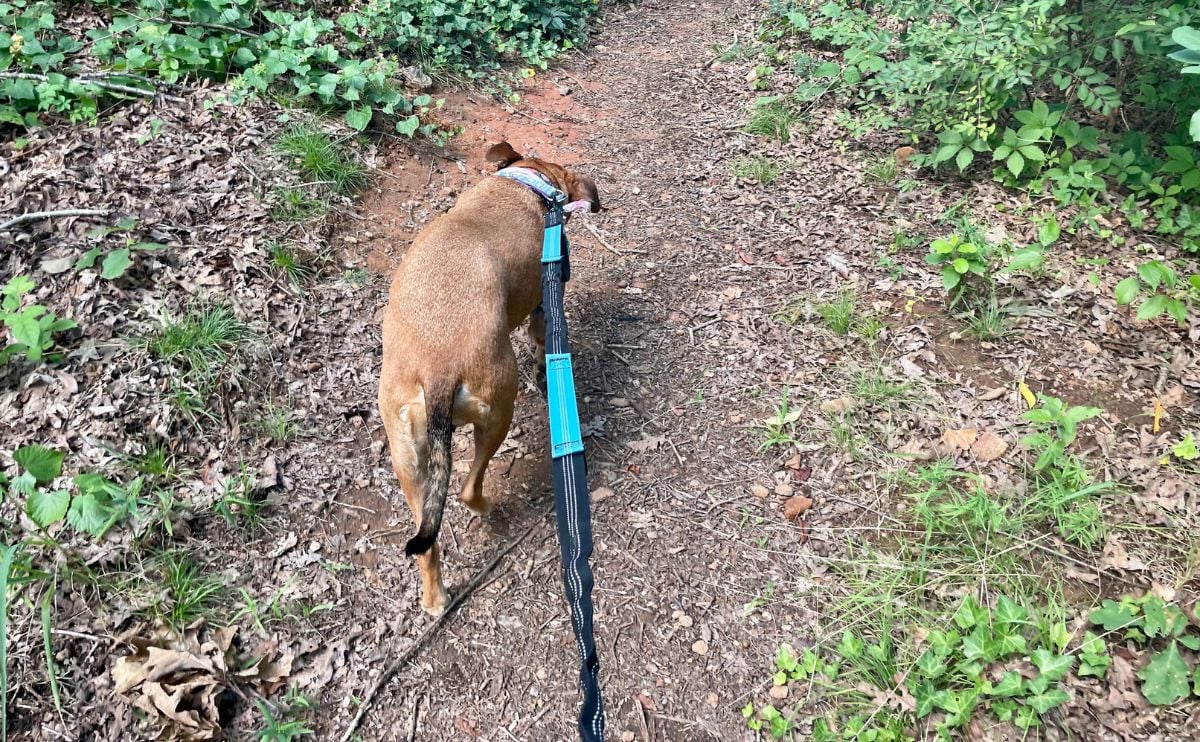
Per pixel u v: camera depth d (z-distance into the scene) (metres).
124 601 1.06
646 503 1.30
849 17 2.42
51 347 1.31
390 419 1.08
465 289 1.12
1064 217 1.83
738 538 1.25
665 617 1.15
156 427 1.25
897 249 1.80
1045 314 1.59
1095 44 1.83
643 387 1.52
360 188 1.89
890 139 2.22
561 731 1.03
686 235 1.92
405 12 2.39
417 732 1.02
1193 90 1.79
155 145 1.78
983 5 1.97
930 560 1.18
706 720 1.04
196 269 1.52
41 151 1.72
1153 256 1.71
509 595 1.18
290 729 0.98
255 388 1.38
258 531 1.19
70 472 1.17
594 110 2.51
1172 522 1.18
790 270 1.79
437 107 2.24
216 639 1.05
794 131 2.32
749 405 1.47
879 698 1.03
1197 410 1.37
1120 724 0.98
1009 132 1.86
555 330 1.04
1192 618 1.06
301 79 2.03
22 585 1.05
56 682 0.97
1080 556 1.17
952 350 1.54
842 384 1.49
